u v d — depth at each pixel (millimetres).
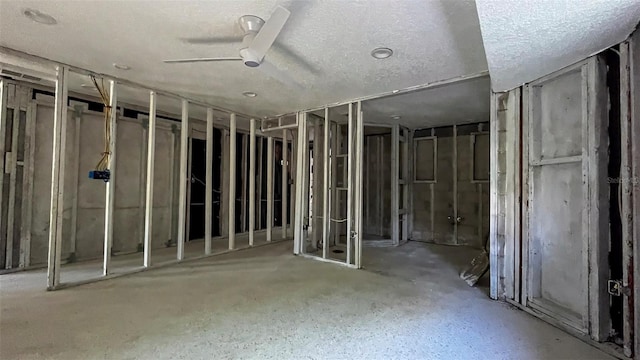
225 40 2559
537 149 2727
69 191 4301
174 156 5512
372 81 3457
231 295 3053
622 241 2035
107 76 3477
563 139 2492
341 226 6219
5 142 3766
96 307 2713
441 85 3535
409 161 6406
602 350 2074
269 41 2146
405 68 3047
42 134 4066
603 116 2164
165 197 5398
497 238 3031
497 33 1777
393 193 5828
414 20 2152
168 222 5434
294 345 2119
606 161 2164
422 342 2180
